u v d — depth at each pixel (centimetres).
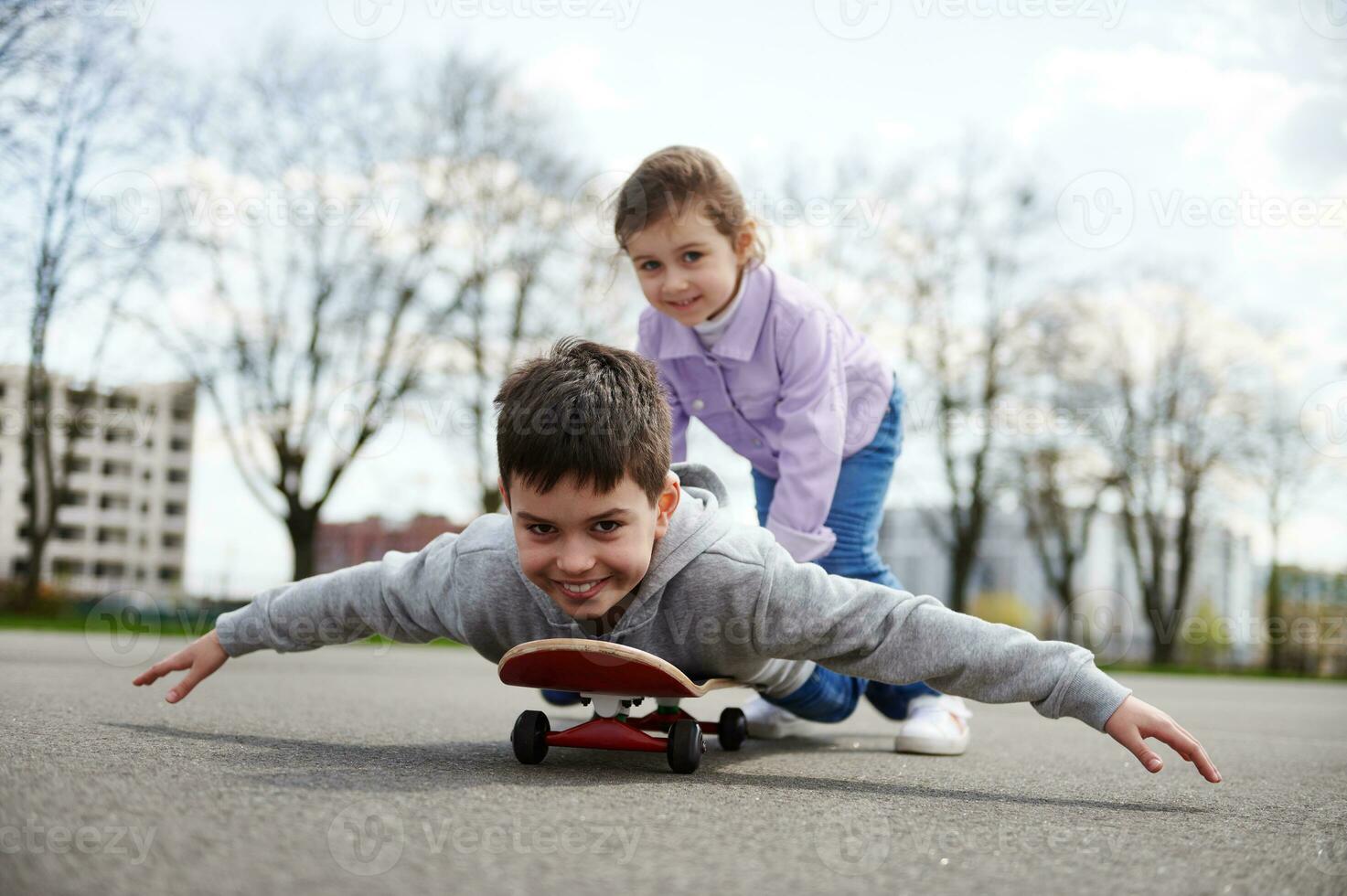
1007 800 207
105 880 118
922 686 312
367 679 587
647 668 206
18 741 217
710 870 132
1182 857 155
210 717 296
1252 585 2369
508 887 121
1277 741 404
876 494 329
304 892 116
